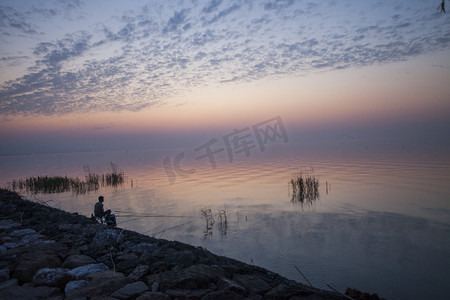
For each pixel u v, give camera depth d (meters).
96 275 3.88
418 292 6.50
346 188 21.12
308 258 8.47
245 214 14.44
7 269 4.05
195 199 19.16
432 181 22.86
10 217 8.65
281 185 24.23
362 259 8.41
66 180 26.25
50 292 3.49
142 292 3.42
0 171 50.44
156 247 5.61
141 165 58.25
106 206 17.25
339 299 3.55
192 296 3.29
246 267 5.40
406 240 10.03
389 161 43.28
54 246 5.35
